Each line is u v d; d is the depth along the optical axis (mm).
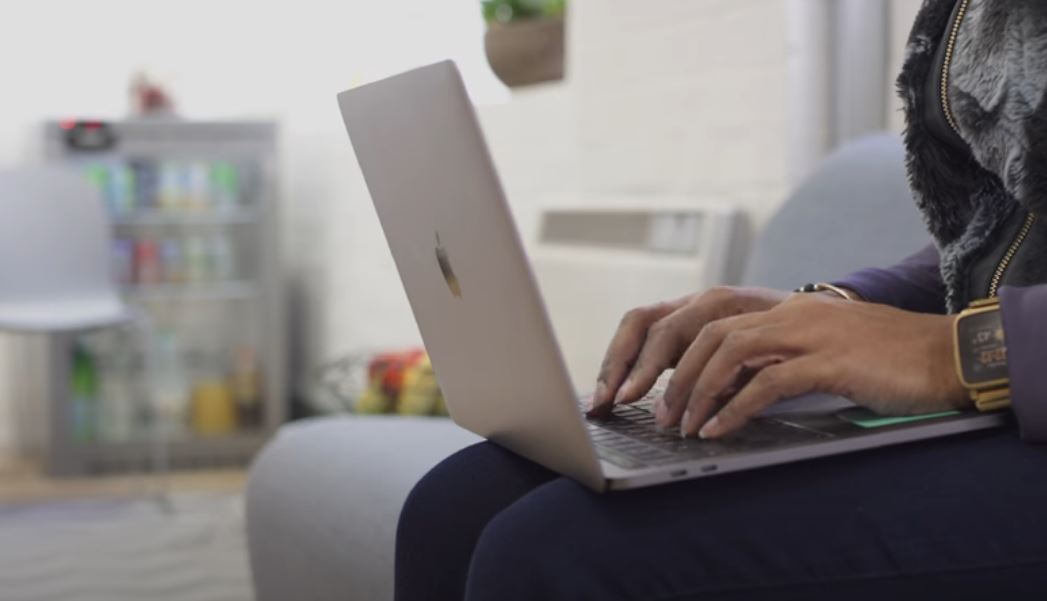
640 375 908
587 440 729
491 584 729
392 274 3807
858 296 1028
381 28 4125
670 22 2590
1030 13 825
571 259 2699
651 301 2443
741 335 806
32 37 4477
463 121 732
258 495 1564
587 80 2906
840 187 1634
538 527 736
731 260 2334
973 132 888
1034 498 769
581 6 2920
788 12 2252
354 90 906
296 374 4777
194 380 4543
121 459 4289
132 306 4484
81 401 4281
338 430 1536
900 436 796
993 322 806
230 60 4691
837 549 751
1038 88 818
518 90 3299
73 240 3941
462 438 1436
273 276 4453
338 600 1334
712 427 788
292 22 4645
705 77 2490
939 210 970
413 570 895
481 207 742
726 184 2441
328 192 4379
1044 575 758
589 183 2920
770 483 777
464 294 823
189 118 4387
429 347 962
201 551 3135
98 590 2771
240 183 4555
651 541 736
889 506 762
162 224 4543
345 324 4230
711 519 749
